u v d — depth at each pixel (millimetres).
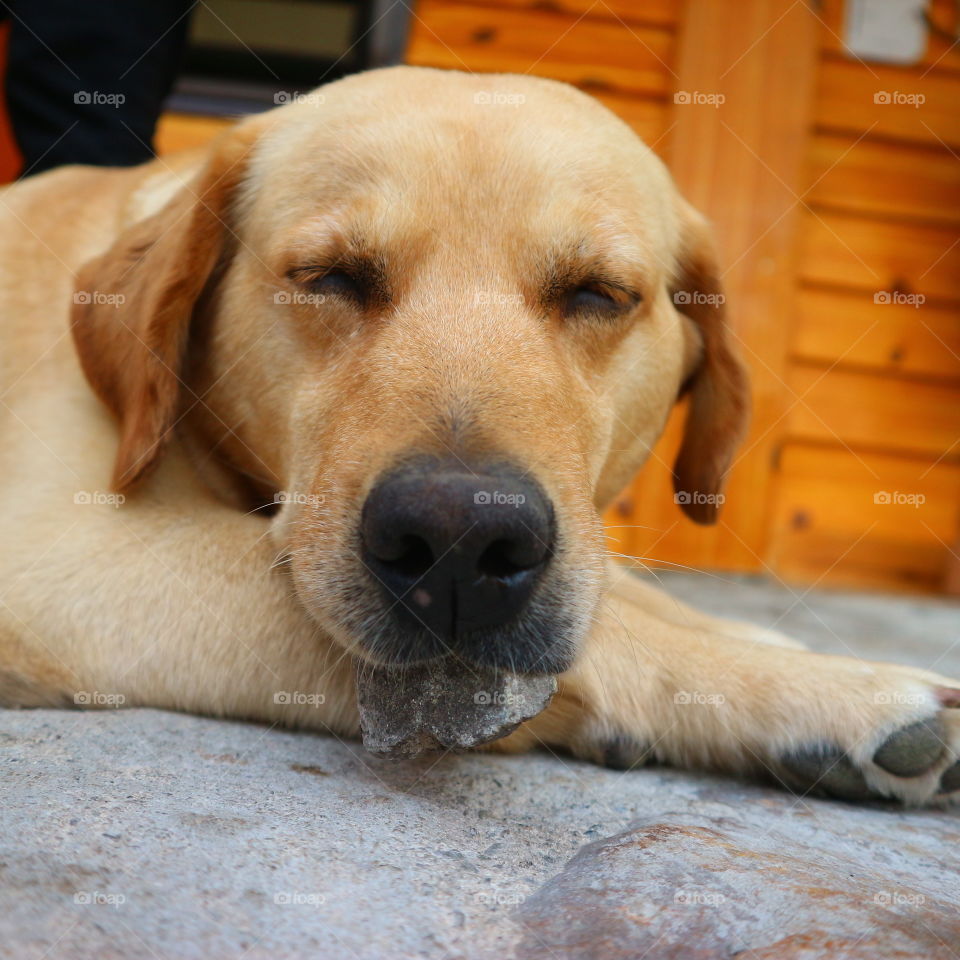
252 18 1099
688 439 552
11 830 277
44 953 233
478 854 300
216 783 325
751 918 266
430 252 405
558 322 420
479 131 421
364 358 391
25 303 489
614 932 260
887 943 258
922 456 1125
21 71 662
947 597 1111
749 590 984
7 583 401
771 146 1034
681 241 513
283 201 430
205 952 240
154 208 497
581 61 1016
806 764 378
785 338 1062
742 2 1016
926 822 370
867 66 1064
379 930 255
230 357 442
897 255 1097
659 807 351
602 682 387
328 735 389
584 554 357
